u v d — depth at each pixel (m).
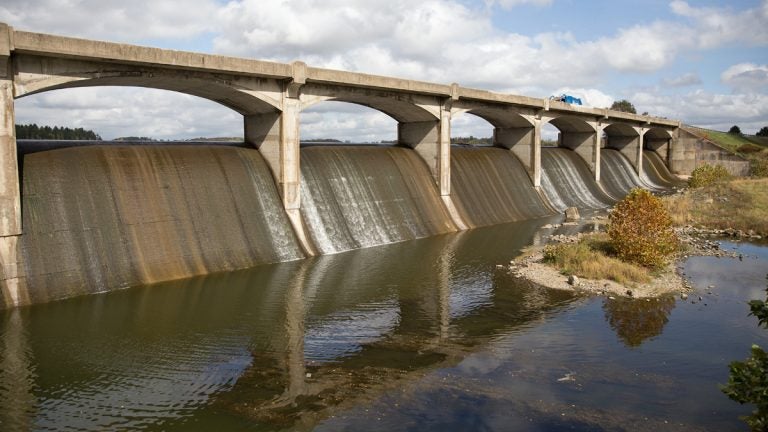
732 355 22.41
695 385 19.66
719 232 50.78
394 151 55.06
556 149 82.62
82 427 16.73
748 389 11.83
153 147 37.38
